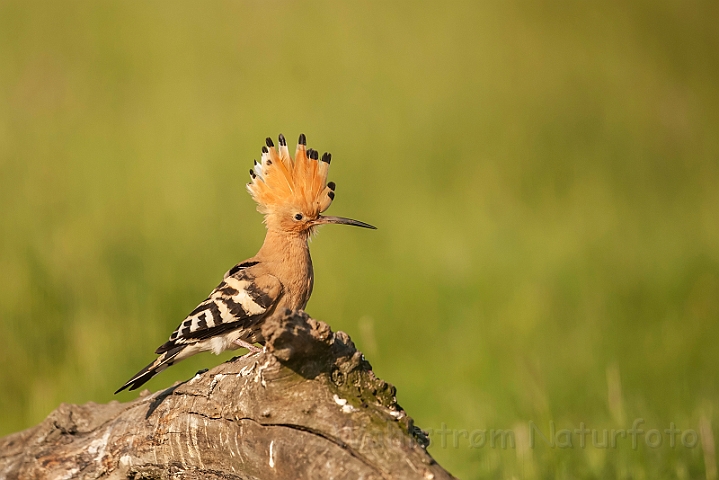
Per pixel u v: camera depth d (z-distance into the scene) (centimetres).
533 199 1734
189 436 568
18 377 1047
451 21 2417
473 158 1816
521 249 1476
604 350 1162
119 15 2147
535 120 2077
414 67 2169
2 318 1080
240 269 706
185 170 1511
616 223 1652
